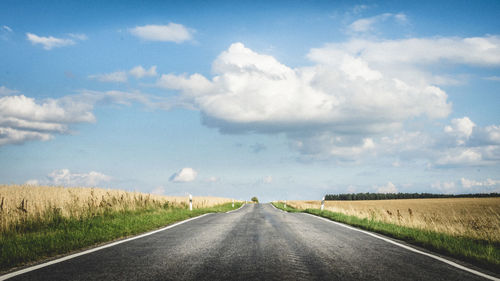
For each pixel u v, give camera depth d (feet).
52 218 37.50
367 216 49.83
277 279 13.42
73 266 15.84
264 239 24.89
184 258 17.63
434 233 30.25
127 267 15.56
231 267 15.53
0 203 35.40
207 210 69.97
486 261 17.81
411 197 429.38
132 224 34.19
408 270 15.52
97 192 60.18
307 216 54.60
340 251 20.13
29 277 13.88
